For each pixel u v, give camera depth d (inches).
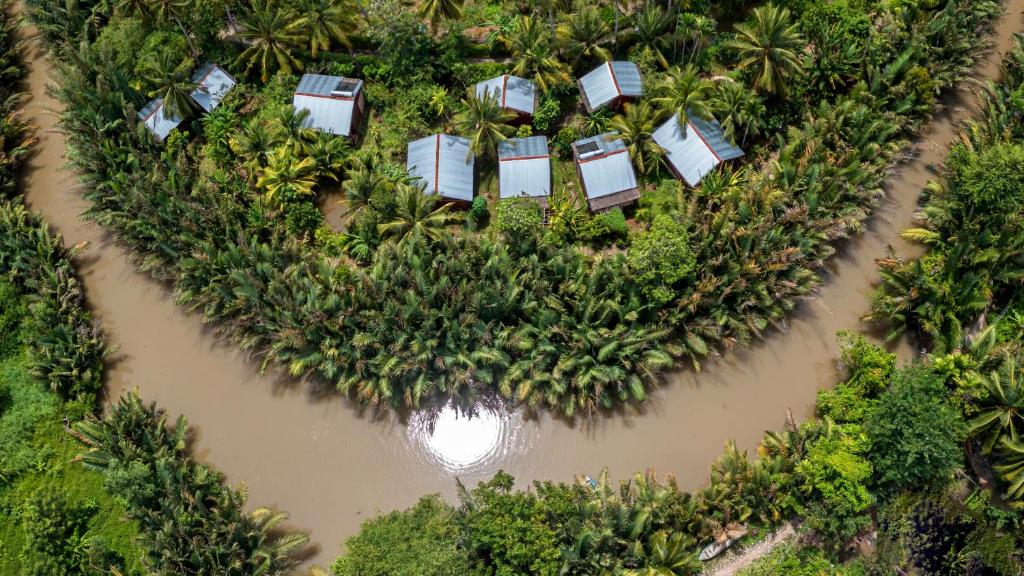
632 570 1348.4
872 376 1501.0
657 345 1577.3
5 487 1534.2
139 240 1765.5
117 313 1777.8
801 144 1772.9
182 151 1850.4
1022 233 1577.3
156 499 1444.4
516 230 1603.1
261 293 1632.6
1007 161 1601.9
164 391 1685.5
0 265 1733.5
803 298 1705.2
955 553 1433.3
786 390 1642.5
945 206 1718.8
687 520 1418.6
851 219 1708.9
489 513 1327.5
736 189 1684.3
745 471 1449.3
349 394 1653.5
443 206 1733.5
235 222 1717.5
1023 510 1439.5
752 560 1445.6
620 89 1822.1
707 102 1800.0
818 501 1421.0
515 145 1803.6
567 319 1566.2
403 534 1306.6
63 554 1443.2
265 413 1656.0
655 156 1785.2
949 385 1472.7
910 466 1381.6
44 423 1596.9
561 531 1339.8
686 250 1541.6
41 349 1630.2
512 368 1574.8
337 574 1336.1
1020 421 1413.6
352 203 1734.7
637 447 1596.9
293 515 1551.4
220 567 1362.0
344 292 1584.6
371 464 1603.1
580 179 1807.3
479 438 1617.9
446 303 1573.6
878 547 1422.2
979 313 1608.0
